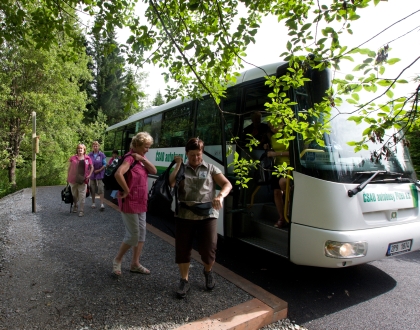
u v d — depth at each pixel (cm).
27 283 369
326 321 329
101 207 823
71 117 1852
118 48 319
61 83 1688
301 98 384
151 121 921
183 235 338
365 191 368
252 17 334
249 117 524
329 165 368
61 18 384
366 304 367
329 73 375
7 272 402
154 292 351
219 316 301
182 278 345
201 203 334
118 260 392
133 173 377
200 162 346
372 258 361
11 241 543
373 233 360
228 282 381
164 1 334
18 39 408
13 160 1684
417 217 412
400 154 429
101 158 840
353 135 396
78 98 1814
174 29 336
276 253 418
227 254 539
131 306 319
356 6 233
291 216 388
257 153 534
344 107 400
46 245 519
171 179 336
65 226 655
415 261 514
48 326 283
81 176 741
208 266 350
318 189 365
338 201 355
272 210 502
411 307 360
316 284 422
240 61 320
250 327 298
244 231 499
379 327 318
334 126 387
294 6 293
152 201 335
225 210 511
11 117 1623
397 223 388
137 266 400
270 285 418
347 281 433
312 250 364
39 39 393
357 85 226
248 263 498
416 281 434
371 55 212
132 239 378
